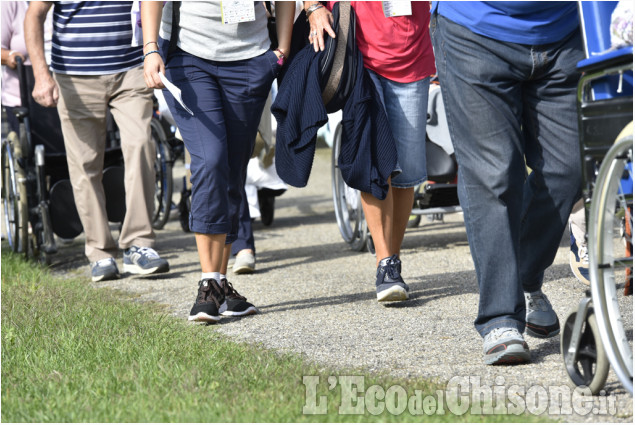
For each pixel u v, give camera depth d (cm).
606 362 695
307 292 1221
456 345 898
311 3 1070
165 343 874
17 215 1561
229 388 715
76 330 948
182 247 1727
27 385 751
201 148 1038
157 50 1028
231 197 1109
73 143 1409
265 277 1359
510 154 804
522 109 827
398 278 1088
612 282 706
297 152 1046
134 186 1409
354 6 1091
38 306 1105
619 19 663
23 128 1535
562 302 1059
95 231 1423
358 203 1544
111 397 702
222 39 1039
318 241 1722
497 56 791
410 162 1127
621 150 653
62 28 1377
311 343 933
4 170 1603
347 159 1065
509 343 801
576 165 808
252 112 1076
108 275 1395
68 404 684
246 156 1102
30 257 1590
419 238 1683
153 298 1241
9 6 1631
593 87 707
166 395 694
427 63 1125
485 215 812
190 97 1041
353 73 1058
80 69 1381
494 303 818
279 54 1072
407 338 936
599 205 692
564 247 1453
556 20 783
